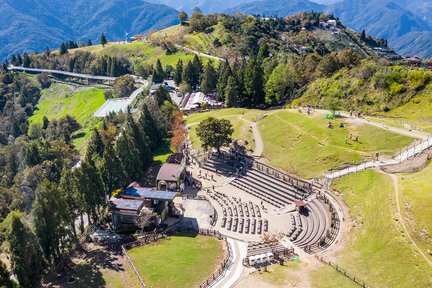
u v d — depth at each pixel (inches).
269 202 3833.7
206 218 3627.0
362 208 3280.0
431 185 3097.9
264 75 7500.0
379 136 4271.7
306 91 6565.0
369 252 2760.8
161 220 3560.5
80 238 3366.1
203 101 7800.2
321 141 4436.5
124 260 2982.3
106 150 3964.1
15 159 6363.2
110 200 3607.3
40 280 2748.5
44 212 2925.7
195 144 5324.8
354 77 5969.5
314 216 3449.8
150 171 4702.3
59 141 6614.2
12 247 2625.5
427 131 4254.4
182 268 2807.6
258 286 2539.4
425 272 2444.6
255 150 4781.0
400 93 5236.2
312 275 2620.6
